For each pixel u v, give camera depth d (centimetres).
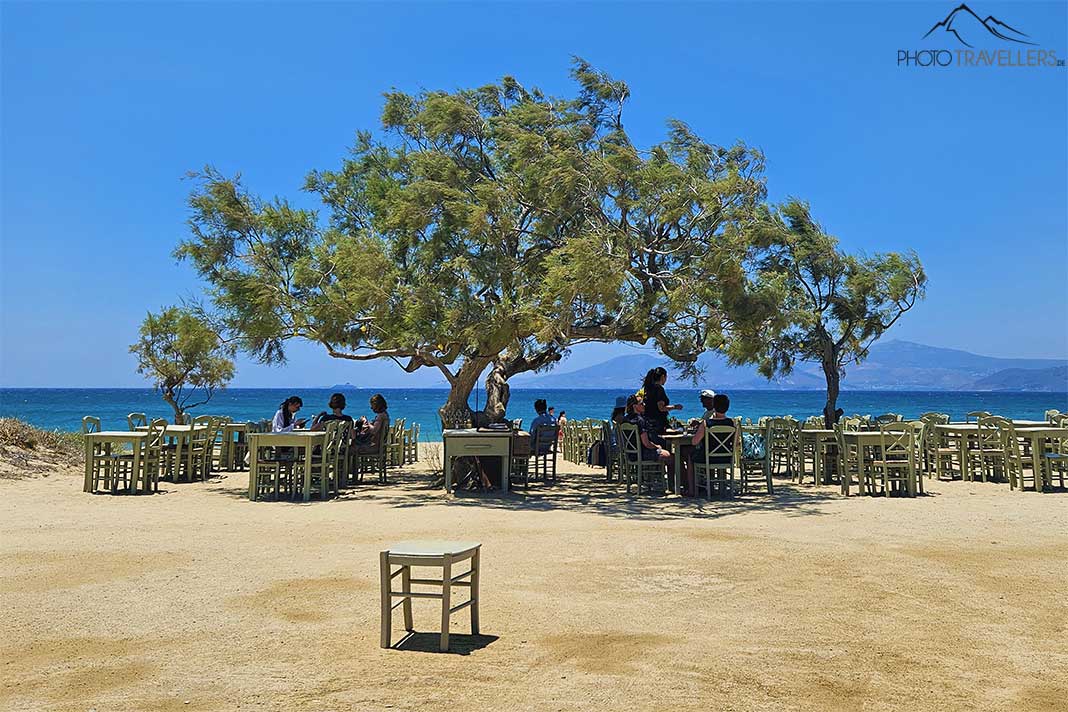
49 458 1653
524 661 486
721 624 565
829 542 867
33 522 1002
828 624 566
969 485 1406
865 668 478
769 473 1327
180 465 1548
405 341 1227
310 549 832
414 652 502
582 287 1124
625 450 1367
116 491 1340
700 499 1256
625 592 654
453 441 1341
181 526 981
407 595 516
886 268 1883
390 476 1650
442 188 1262
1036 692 442
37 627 551
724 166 1367
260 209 1378
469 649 508
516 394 19788
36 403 9625
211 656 493
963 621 573
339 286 1279
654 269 1328
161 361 2033
